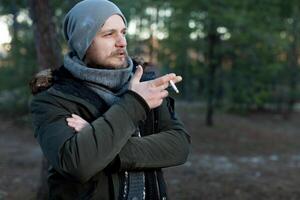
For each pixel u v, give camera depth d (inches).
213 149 427.8
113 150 61.2
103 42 67.2
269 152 430.3
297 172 322.3
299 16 542.3
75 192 64.7
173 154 68.8
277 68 502.3
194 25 486.0
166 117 73.4
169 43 511.5
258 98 500.1
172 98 76.4
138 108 63.2
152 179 68.2
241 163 359.3
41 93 67.6
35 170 308.8
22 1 535.5
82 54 68.2
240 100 504.1
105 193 64.3
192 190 260.7
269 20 474.0
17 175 289.6
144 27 609.0
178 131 72.2
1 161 334.3
